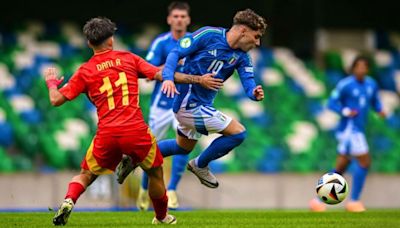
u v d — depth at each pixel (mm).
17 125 50219
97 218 24281
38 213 27078
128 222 22312
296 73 61469
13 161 48156
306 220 23641
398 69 65375
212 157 21859
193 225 20781
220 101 56844
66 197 19266
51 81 19328
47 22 61844
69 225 20625
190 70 21281
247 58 21531
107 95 19094
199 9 64562
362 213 28078
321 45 64562
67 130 50750
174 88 19922
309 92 59844
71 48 59250
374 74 64562
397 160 55125
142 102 53594
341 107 36062
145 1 63469
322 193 23266
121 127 18953
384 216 26219
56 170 48500
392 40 67375
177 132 22797
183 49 20719
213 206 45594
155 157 19500
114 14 63125
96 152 19281
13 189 43375
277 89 59438
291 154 53375
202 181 22609
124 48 60219
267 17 65062
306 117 57375
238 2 64812
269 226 20859
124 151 19250
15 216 24906
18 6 61188
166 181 36688
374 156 55188
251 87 21188
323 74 62312
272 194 47000
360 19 66062
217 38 21047
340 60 64250
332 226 21000
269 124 55875
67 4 62312
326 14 65688
